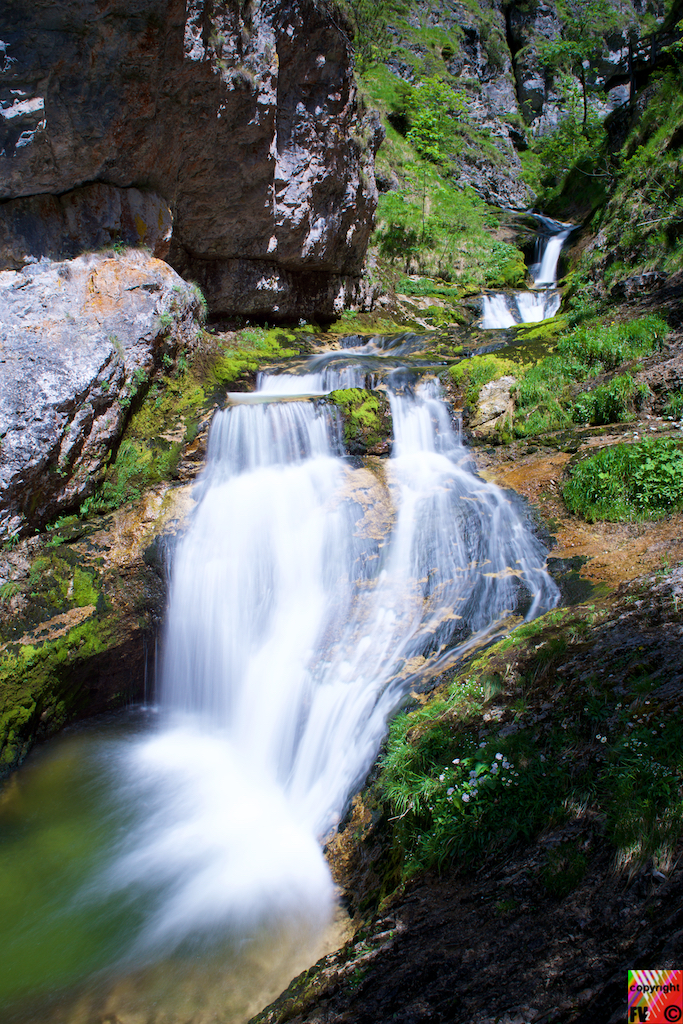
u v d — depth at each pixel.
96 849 4.92
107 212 7.89
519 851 3.42
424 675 5.14
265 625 6.53
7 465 6.25
